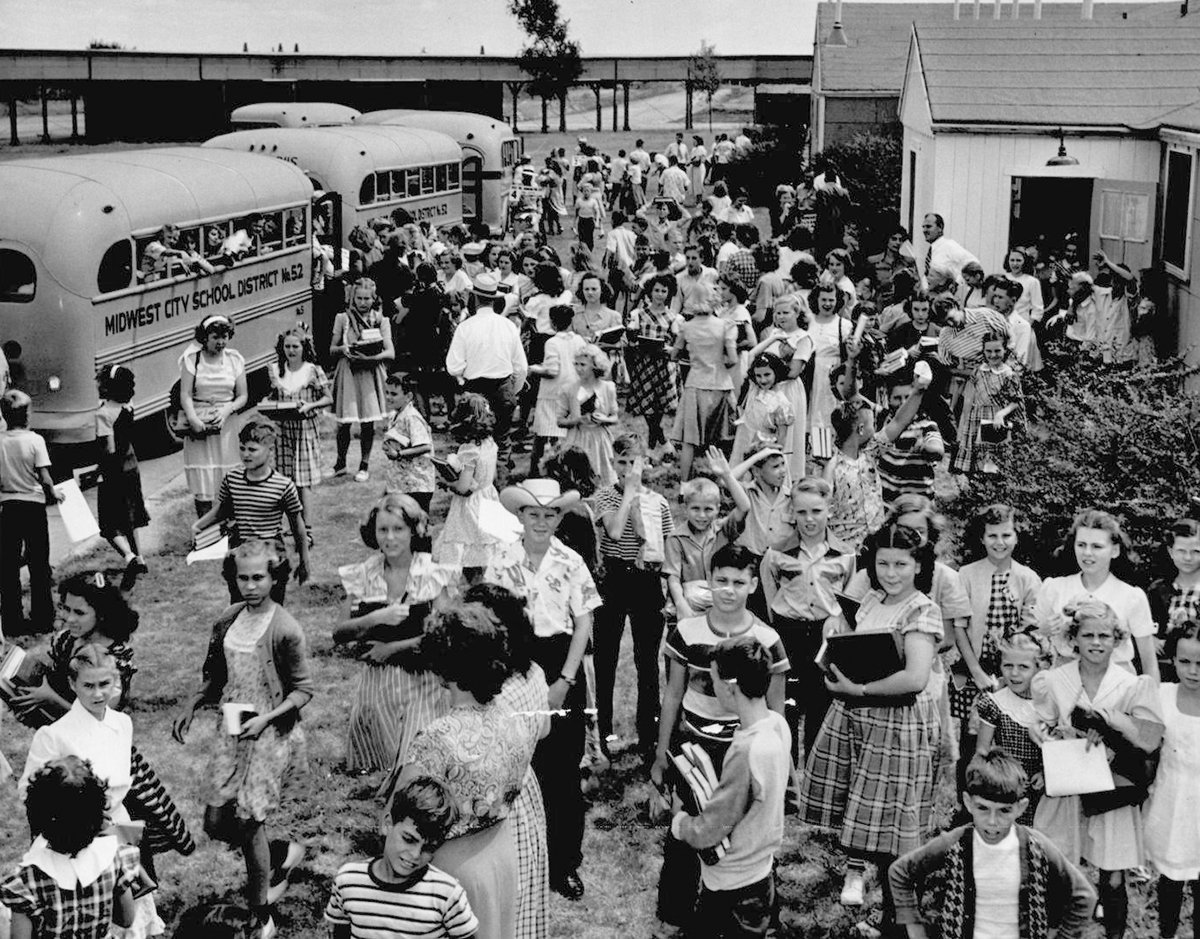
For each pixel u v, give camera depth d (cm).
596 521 777
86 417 1357
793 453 1113
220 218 1617
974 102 1936
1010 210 1945
